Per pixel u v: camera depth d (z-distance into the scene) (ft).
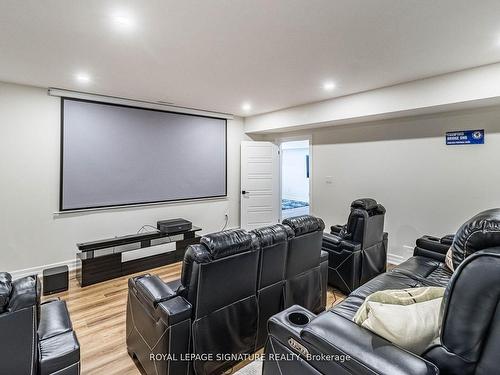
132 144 13.89
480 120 10.61
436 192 11.90
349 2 5.67
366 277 10.19
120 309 9.16
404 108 11.04
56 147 11.88
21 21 6.33
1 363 3.63
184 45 7.64
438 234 11.90
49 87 11.45
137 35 7.05
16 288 3.75
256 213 18.88
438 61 8.81
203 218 17.06
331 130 15.92
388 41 7.47
